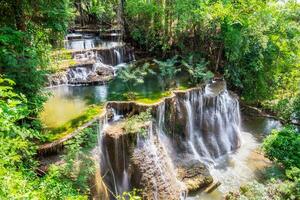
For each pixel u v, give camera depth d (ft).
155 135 31.73
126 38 54.90
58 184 19.33
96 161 26.08
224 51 49.57
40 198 13.73
